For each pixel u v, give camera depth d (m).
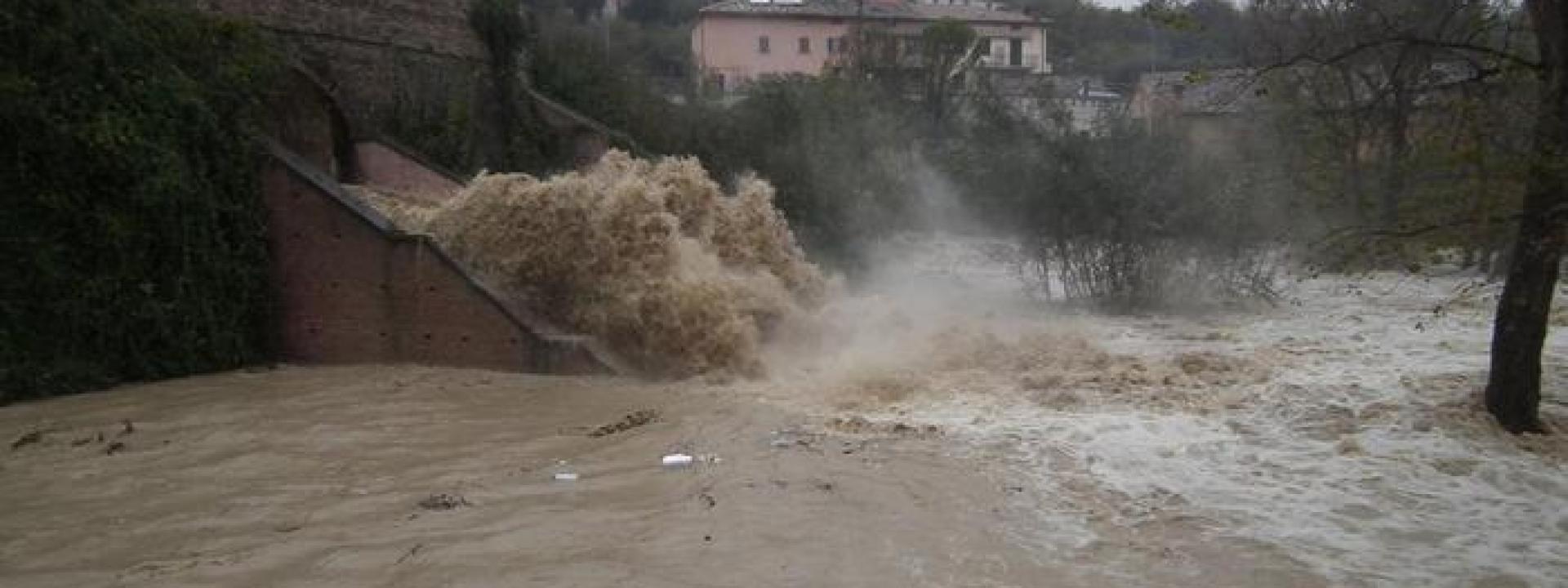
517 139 30.95
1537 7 10.31
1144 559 8.05
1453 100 10.57
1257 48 20.47
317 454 10.87
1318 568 7.97
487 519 8.52
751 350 16.38
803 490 9.32
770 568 7.50
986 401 13.58
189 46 17.05
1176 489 9.84
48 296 14.15
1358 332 19.64
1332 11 15.64
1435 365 15.26
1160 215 24.33
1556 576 7.94
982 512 9.01
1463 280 27.72
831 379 15.33
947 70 49.72
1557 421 12.29
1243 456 10.96
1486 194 9.55
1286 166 15.03
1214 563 8.01
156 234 15.18
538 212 16.78
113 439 11.52
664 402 13.70
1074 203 25.00
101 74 15.12
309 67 23.75
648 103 37.91
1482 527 9.01
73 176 14.45
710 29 70.75
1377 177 11.16
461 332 16.11
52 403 13.52
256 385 14.73
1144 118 31.62
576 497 9.16
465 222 17.22
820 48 71.56
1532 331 11.82
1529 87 9.91
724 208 20.11
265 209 16.77
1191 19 10.48
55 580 7.29
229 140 16.41
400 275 16.31
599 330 16.47
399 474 10.07
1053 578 7.59
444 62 29.23
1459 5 11.23
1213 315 23.19
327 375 15.59
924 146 38.38
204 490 9.54
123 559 7.71
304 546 7.91
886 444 11.21
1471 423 11.88
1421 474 10.38
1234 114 21.55
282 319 16.81
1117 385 14.12
